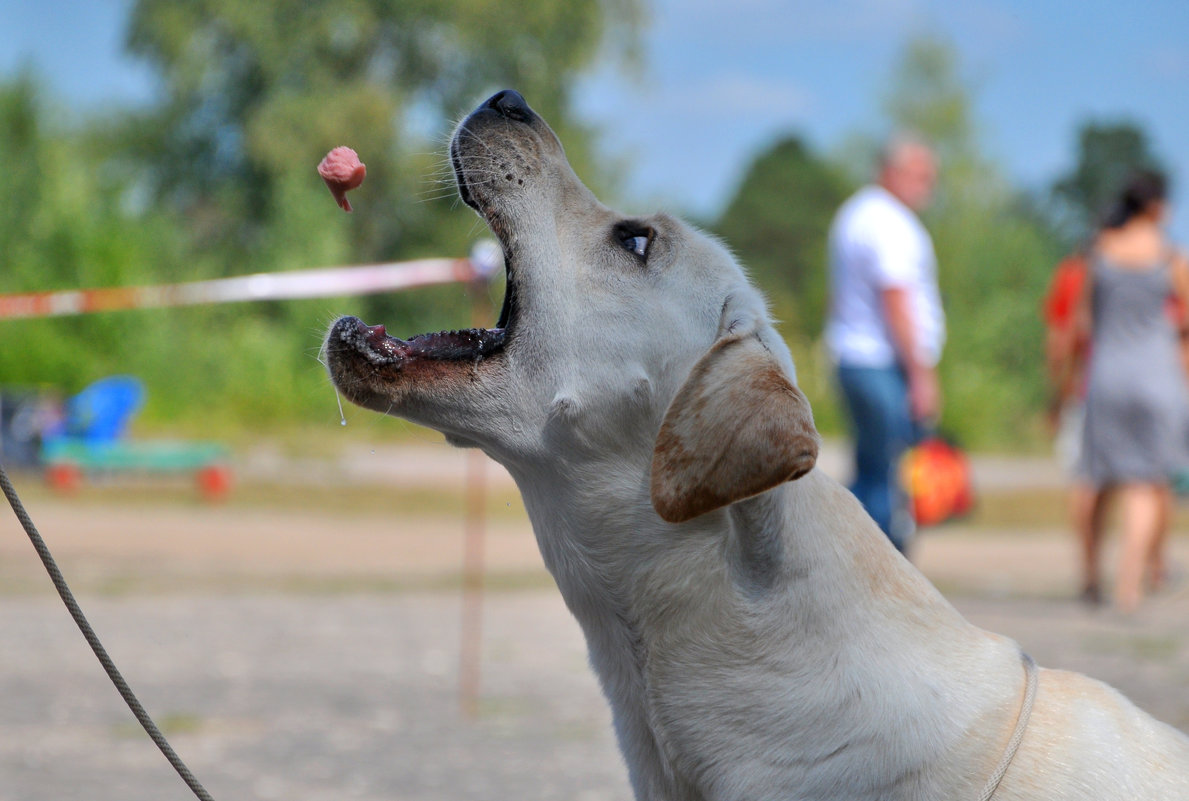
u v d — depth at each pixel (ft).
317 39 117.60
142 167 127.85
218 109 126.41
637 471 10.09
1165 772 9.31
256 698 21.21
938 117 122.83
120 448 53.06
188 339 86.43
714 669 9.56
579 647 26.17
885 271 24.27
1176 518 52.85
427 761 17.71
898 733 9.06
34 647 24.95
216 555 37.86
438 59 122.01
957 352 96.32
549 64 117.91
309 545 40.75
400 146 116.16
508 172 10.94
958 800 9.00
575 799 16.12
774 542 9.50
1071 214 225.76
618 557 10.03
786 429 9.01
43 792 15.93
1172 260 28.14
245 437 76.69
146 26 120.26
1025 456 92.32
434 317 117.91
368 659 24.47
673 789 9.85
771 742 9.30
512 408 10.39
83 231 80.07
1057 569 36.47
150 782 16.44
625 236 10.71
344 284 25.20
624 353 10.24
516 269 10.73
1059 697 9.65
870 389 24.52
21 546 37.96
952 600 30.32
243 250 124.67
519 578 35.29
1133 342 28.27
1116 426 28.43
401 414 10.50
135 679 22.44
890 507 24.72
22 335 71.41
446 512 51.75
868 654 9.32
